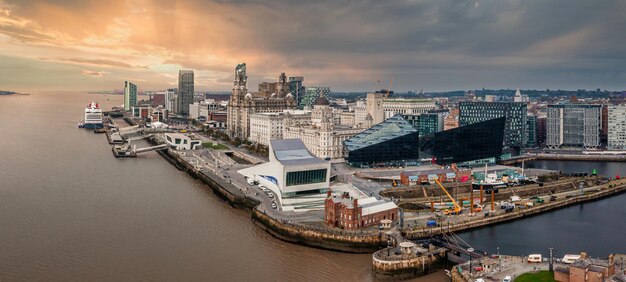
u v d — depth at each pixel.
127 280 198.12
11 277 198.00
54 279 196.88
